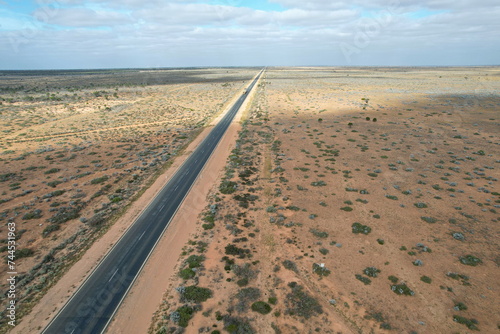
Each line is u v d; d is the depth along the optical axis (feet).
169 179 192.65
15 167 209.26
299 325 87.86
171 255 120.57
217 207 155.94
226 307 94.94
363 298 96.94
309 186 177.47
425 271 107.86
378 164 208.64
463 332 83.92
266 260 116.57
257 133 293.43
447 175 187.62
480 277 103.91
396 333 84.17
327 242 125.80
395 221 139.23
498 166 199.52
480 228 131.34
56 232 136.98
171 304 96.37
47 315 92.58
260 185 181.06
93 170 207.72
